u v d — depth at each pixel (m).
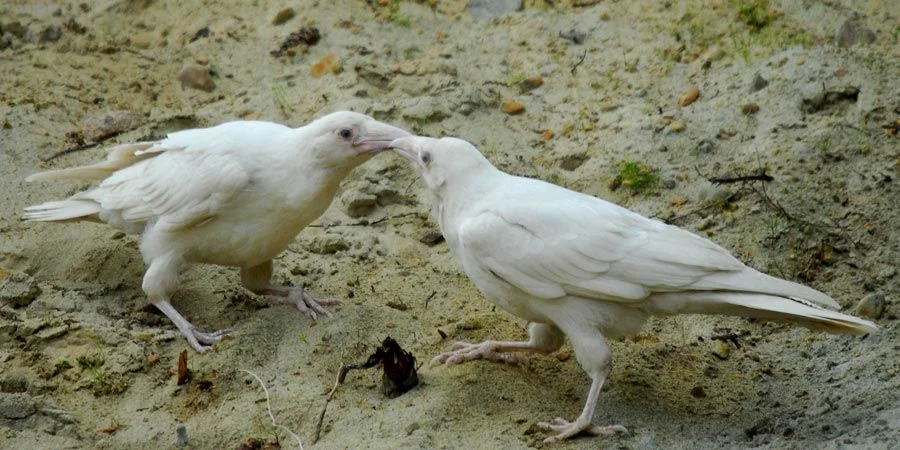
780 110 12.43
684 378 9.38
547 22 14.38
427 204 11.95
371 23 14.58
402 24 14.53
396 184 12.16
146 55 14.24
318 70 13.74
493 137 12.73
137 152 10.11
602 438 8.36
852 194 11.37
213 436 8.56
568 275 8.46
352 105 13.03
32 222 11.25
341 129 9.57
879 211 11.15
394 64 13.88
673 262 8.34
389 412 8.68
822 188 11.45
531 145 12.62
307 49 14.16
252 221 9.77
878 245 10.83
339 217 11.78
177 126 12.91
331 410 8.75
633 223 8.68
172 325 10.09
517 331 9.96
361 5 14.92
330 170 9.71
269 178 9.67
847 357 9.53
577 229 8.52
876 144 11.83
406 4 14.91
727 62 13.33
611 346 9.80
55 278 10.63
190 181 9.66
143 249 10.04
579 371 9.44
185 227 9.75
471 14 14.73
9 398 8.63
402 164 12.37
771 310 8.04
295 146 9.71
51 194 11.74
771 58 13.13
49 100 13.20
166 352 9.59
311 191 9.69
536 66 13.73
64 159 12.30
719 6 14.16
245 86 13.71
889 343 9.59
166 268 9.88
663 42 13.81
